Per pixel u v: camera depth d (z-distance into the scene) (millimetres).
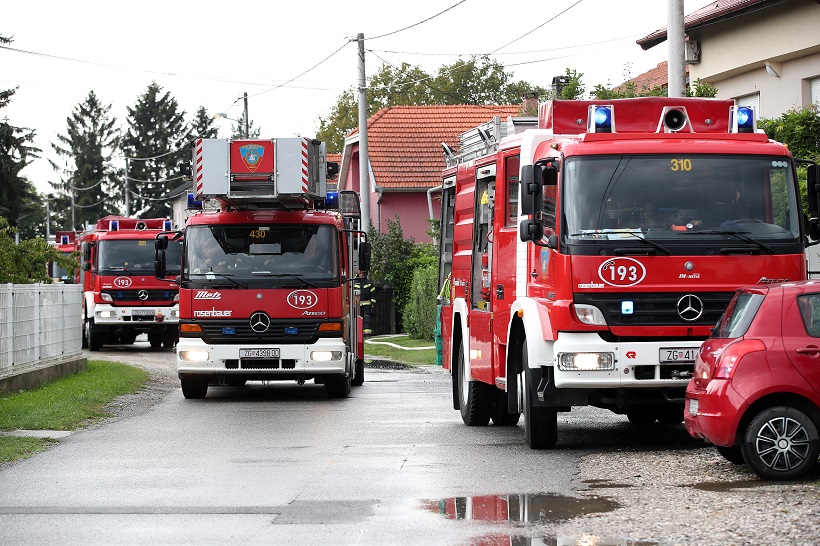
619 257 13531
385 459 13734
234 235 22500
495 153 16312
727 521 9383
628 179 13781
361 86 40000
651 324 13539
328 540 9180
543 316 13930
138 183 131500
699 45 30672
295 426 17656
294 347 22109
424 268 45125
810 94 27281
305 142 21906
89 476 12664
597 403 13938
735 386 11445
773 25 27641
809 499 10141
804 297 11602
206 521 10031
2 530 9695
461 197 18734
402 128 59031
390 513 10273
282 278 22234
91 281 39594
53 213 135250
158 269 22844
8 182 76125
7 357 21703
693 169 13867
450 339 19453
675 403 13891
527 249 14867
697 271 13594
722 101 14711
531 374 13992
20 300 22578
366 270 23172
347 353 22906
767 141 14227
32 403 19688
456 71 88438
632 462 12984
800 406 11477
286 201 22469
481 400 17359
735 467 12328
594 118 14086
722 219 13789
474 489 11453
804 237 13961
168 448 15062
